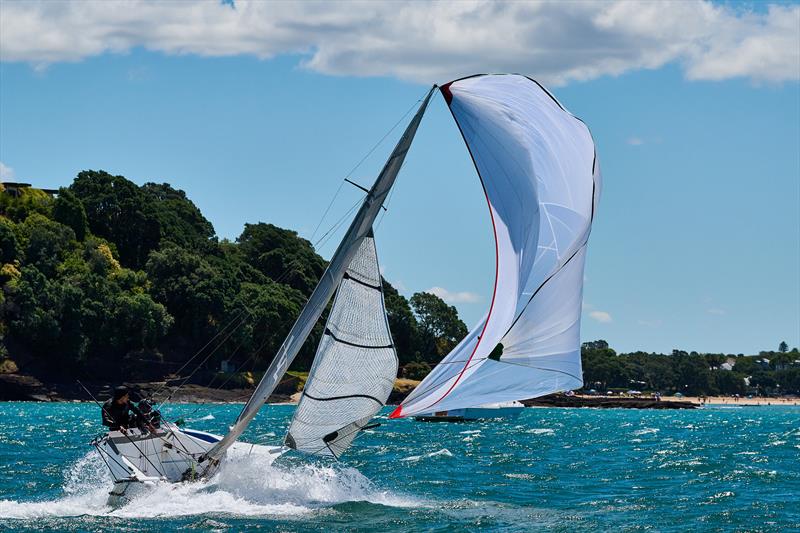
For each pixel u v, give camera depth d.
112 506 56.41
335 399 56.34
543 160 46.06
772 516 58.59
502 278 45.88
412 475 80.25
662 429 188.38
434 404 46.78
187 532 50.25
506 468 87.31
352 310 56.03
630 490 70.94
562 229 46.34
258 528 51.44
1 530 50.25
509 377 46.59
